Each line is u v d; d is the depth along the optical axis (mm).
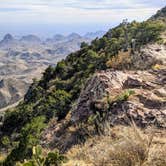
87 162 8352
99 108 16125
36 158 7680
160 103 14273
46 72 87875
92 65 57000
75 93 41469
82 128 14867
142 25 73625
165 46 29594
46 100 49125
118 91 17453
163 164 6266
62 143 15500
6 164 18469
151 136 6988
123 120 13352
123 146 6734
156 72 19531
